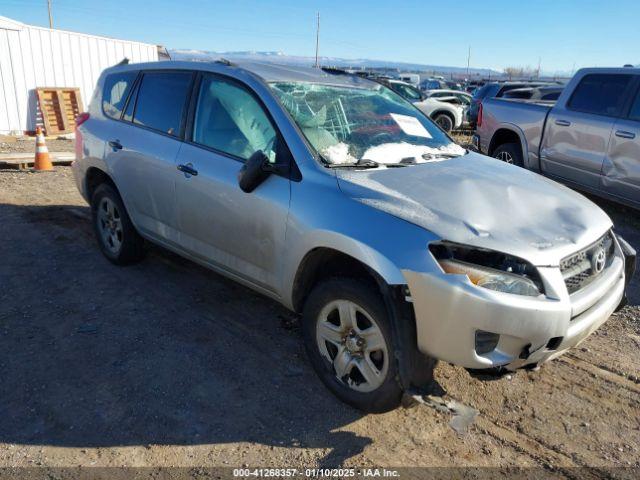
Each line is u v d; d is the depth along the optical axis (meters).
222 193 3.54
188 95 4.04
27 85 13.32
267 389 3.23
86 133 4.95
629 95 6.29
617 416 3.10
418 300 2.57
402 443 2.83
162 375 3.32
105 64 14.88
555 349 2.65
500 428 2.98
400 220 2.72
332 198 2.97
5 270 4.80
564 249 2.69
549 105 7.46
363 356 2.93
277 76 3.76
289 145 3.28
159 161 4.06
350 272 2.99
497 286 2.50
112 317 4.02
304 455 2.72
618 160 6.29
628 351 3.80
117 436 2.80
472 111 16.86
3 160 8.79
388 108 4.10
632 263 3.40
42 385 3.19
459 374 3.45
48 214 6.52
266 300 4.38
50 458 2.63
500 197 3.04
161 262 5.08
